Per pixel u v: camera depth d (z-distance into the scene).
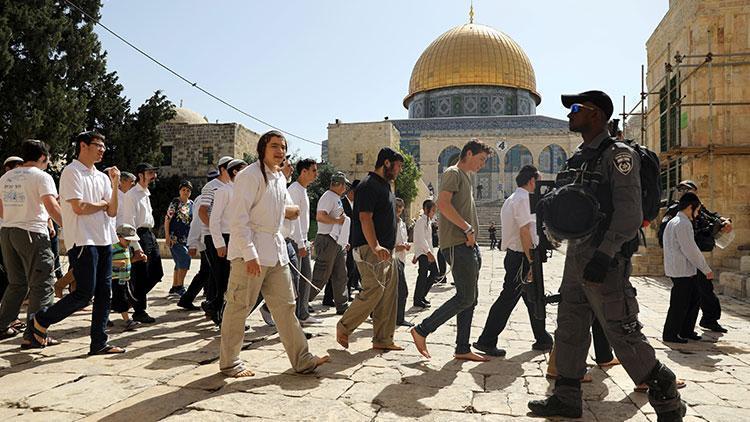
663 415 3.04
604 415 3.39
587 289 3.18
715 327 6.28
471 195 4.88
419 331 4.75
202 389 3.74
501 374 4.30
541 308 4.01
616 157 3.08
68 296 4.88
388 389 3.82
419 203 40.22
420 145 50.31
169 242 8.83
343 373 4.23
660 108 15.37
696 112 12.30
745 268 9.63
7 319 5.47
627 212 2.99
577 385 3.33
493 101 57.28
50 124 22.59
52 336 5.66
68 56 24.80
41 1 23.53
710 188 11.40
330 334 5.89
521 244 4.99
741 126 11.96
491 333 5.04
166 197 34.19
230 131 35.44
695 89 12.37
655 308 8.05
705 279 6.31
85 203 4.78
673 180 14.06
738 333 6.20
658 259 12.80
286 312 4.16
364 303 4.94
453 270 4.71
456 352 4.80
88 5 25.92
